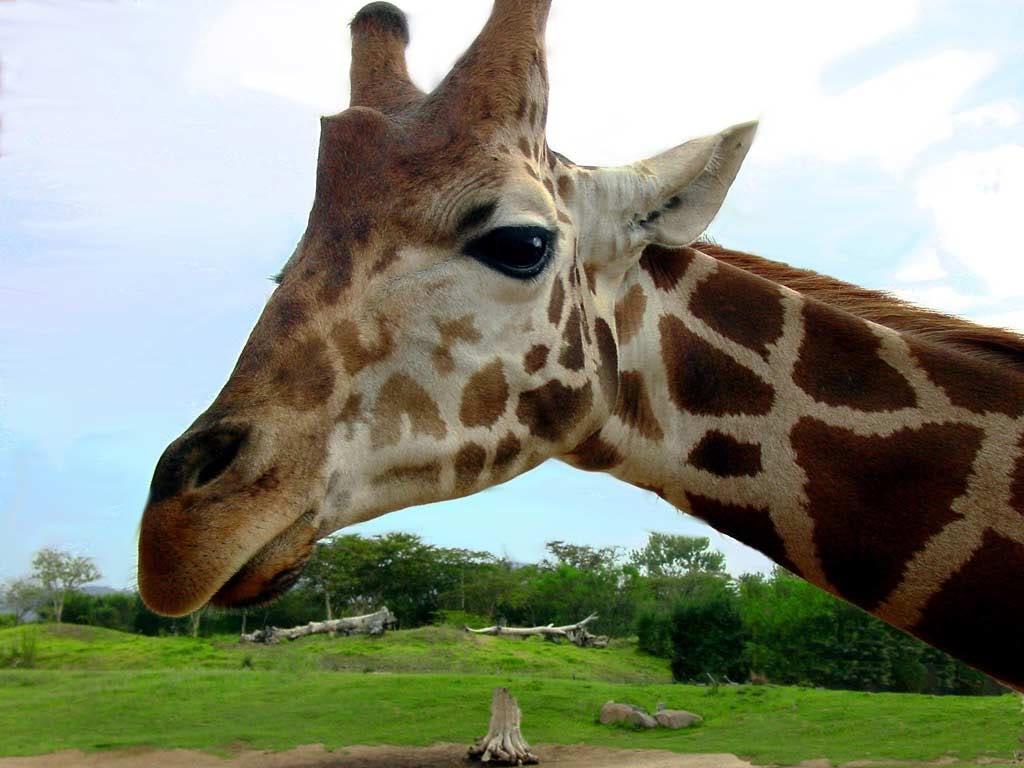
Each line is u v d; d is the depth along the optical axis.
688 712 23.53
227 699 26.30
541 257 3.13
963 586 3.24
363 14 3.79
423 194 3.01
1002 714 20.66
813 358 3.54
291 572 2.67
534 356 3.15
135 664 42.62
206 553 2.42
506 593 71.88
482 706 24.86
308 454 2.70
